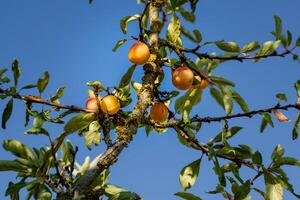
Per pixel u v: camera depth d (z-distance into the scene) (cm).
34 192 99
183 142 122
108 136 107
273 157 114
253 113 116
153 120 117
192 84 117
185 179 116
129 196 106
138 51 114
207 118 117
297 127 116
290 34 116
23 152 101
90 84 109
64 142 108
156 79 121
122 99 117
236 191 112
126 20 129
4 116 109
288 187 112
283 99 116
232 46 115
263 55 116
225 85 116
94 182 108
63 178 103
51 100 112
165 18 125
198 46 117
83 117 108
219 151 117
